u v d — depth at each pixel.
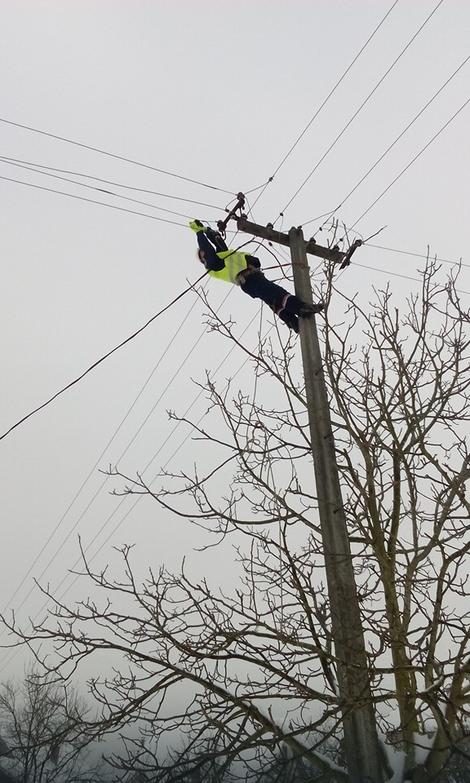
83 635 5.89
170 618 5.73
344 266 7.07
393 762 5.06
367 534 5.84
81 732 5.59
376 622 5.25
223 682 5.53
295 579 5.47
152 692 5.47
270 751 5.04
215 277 7.51
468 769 4.88
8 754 7.03
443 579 5.26
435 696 4.80
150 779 5.07
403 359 6.19
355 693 5.00
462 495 5.58
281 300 6.91
